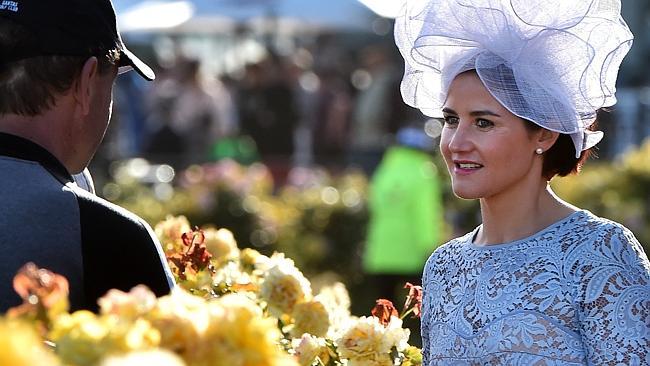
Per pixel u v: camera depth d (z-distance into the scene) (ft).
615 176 44.42
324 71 58.13
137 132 53.26
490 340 11.74
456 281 12.33
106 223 10.80
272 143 54.13
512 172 12.07
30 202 10.50
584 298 11.44
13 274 10.26
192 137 53.36
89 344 7.84
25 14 10.79
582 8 11.98
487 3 11.93
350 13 62.28
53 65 10.89
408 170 38.01
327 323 13.94
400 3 13.07
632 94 57.00
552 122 11.92
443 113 12.46
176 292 9.10
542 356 11.46
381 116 54.54
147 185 46.39
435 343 12.39
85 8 11.09
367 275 40.52
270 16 61.57
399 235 38.19
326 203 41.96
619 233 11.68
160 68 55.62
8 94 10.86
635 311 11.30
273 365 8.29
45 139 10.99
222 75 57.67
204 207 41.50
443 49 12.26
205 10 61.67
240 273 14.55
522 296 11.68
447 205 40.34
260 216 41.63
